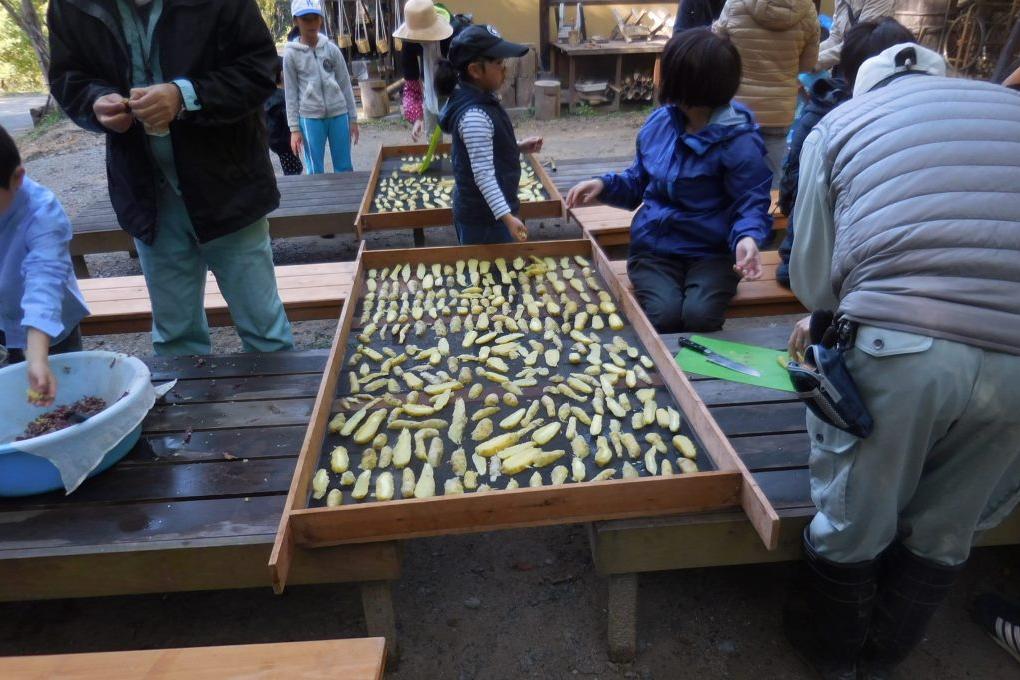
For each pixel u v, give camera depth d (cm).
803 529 179
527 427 210
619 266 345
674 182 300
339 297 351
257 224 270
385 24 1106
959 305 132
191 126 232
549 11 1043
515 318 280
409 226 440
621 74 1066
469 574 233
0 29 1617
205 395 245
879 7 524
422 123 663
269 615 223
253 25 231
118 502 192
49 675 106
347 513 164
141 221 247
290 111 558
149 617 224
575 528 252
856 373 144
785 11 416
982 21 727
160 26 222
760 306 321
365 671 104
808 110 305
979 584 221
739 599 221
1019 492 156
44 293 202
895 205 139
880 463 145
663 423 207
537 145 397
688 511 174
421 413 218
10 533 182
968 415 138
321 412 208
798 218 168
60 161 890
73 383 227
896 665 184
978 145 137
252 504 189
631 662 200
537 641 208
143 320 345
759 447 207
